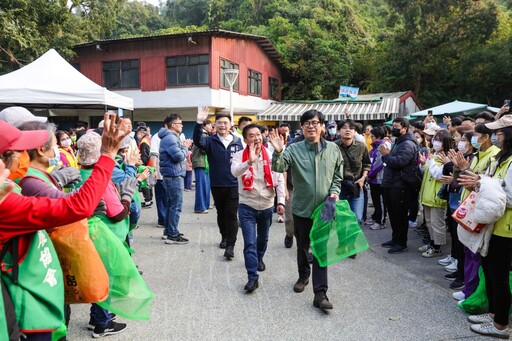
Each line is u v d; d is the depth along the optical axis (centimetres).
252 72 2269
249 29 3005
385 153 559
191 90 1917
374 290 426
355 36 2936
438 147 488
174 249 571
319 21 2856
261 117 2108
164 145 583
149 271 482
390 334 335
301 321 358
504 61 2202
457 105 1339
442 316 365
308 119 382
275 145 378
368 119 1944
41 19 1697
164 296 411
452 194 454
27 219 176
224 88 1975
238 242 606
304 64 2591
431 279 456
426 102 2450
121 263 291
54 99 855
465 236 329
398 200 545
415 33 2381
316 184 386
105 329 331
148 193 875
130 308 295
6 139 166
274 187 465
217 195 542
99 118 2091
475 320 349
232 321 358
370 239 628
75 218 187
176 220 598
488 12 2212
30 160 223
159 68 1956
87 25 2030
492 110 1316
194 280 454
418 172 543
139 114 2080
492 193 302
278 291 423
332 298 406
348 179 539
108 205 311
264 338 329
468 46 2369
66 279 238
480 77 2358
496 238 312
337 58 2595
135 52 1981
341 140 547
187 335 334
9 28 1398
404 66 2423
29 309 184
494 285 320
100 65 2042
